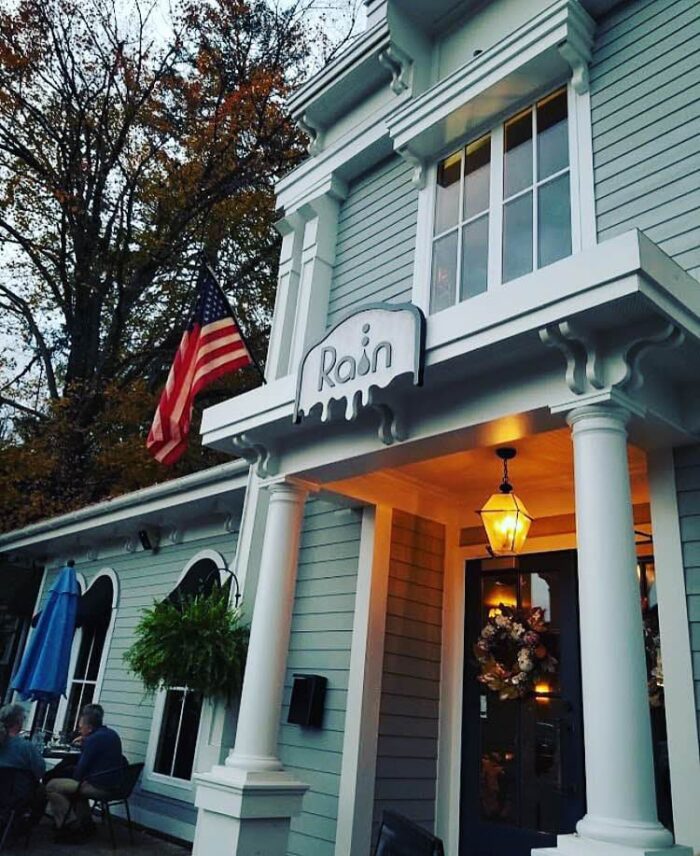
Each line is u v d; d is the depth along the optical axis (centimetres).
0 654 1077
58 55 1645
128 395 1526
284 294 656
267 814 404
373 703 476
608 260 289
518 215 484
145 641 557
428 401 387
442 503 543
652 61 439
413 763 484
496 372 358
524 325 316
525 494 500
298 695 516
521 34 488
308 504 591
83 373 1652
